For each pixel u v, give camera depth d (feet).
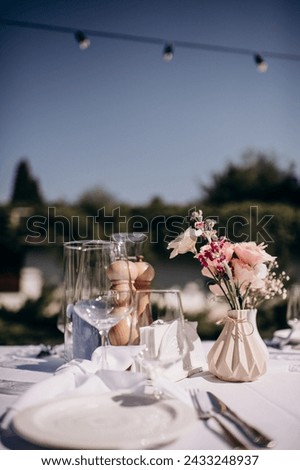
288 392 3.59
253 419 3.00
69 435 2.48
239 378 3.83
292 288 5.82
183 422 2.61
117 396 3.09
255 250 4.00
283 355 5.06
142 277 4.49
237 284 3.98
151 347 3.35
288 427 2.86
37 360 4.79
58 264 19.10
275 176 27.20
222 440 2.61
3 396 3.53
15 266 18.98
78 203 27.81
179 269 19.17
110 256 4.23
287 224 17.57
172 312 3.67
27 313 17.47
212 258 3.93
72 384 3.29
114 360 3.80
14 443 2.63
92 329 4.20
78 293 4.19
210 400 3.08
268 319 15.76
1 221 19.08
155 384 3.12
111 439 2.43
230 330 3.93
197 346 4.27
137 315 4.13
